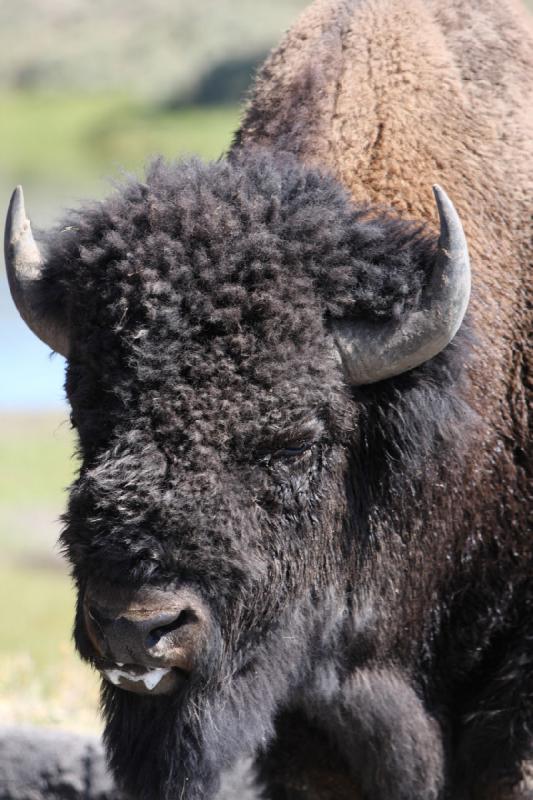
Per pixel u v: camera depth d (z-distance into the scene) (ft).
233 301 42.80
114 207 45.60
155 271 42.96
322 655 50.80
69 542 43.83
